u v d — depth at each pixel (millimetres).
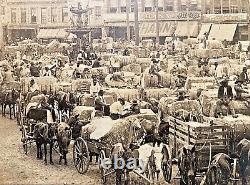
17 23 69250
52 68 36969
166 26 63656
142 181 16469
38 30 68750
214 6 61281
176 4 64562
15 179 18234
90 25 67250
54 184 17516
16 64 42469
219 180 15102
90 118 21406
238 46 47625
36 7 69750
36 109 21812
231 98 21406
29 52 54312
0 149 23000
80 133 19438
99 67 37750
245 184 15656
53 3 67938
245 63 37625
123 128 17656
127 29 61719
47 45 55375
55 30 67938
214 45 47625
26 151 22078
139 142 17672
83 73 35031
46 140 20344
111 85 31203
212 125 16297
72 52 50062
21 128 24984
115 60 41594
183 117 18406
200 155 15758
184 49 49125
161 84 31891
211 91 24719
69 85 30828
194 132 15984
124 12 66438
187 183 15648
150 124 17844
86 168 18469
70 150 22344
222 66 34438
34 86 30094
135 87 29250
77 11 56094
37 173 18984
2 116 31781
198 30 61844
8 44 63938
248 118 17641
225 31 57812
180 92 22953
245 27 58219
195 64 38750
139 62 41469
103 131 17594
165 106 22312
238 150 15766
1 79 34562
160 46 55312
